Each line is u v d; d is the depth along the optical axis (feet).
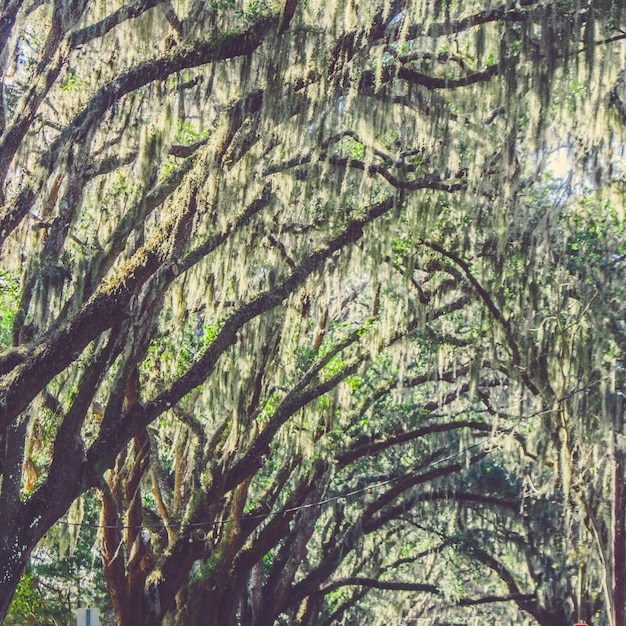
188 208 43.55
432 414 84.38
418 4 46.55
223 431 67.87
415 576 117.50
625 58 54.03
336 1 47.32
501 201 58.13
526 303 65.05
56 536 65.10
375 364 77.00
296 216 60.64
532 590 104.58
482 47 51.16
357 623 114.01
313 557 109.40
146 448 60.75
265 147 50.44
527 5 50.96
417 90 52.95
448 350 69.82
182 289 58.34
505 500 90.89
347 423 74.59
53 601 77.20
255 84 47.26
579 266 65.62
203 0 50.62
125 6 45.93
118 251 46.16
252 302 50.65
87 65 55.62
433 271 66.59
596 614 86.53
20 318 44.57
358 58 47.57
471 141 56.24
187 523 61.98
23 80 58.49
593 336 64.03
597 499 70.74
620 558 61.67
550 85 50.21
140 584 59.16
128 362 43.96
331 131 51.34
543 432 70.85
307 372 66.33
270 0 52.37
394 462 89.30
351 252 61.57
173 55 45.19
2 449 41.68
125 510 60.18
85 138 44.09
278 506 89.86
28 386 37.65
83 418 42.06
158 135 48.08
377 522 83.46
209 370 47.34
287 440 71.67
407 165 57.88
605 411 62.80
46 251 44.83
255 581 76.64
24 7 52.03
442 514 95.40
